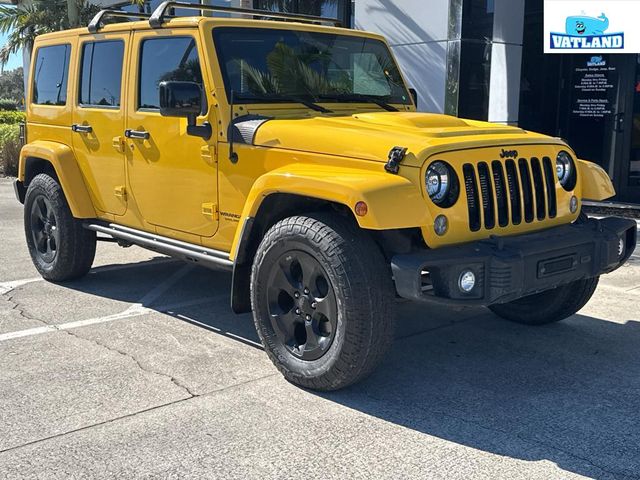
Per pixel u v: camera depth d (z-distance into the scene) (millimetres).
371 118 4727
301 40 5320
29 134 6852
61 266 6406
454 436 3670
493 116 10312
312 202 4332
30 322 5457
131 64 5457
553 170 4578
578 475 3297
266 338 4363
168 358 4715
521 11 10273
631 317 5676
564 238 4254
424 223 3850
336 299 3924
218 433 3676
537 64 11148
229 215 4797
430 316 5699
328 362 4020
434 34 10133
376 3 10859
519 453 3500
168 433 3672
